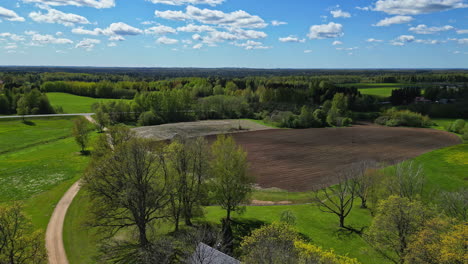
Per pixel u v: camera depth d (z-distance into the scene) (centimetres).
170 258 3130
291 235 3039
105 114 11025
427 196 5088
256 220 4359
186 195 3997
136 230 3681
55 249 3528
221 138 4700
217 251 2775
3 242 2900
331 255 2697
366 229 4147
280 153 8662
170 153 4069
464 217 3912
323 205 4625
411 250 2712
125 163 3522
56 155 7738
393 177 4853
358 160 7938
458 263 2308
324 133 11475
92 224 3453
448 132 11469
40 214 4406
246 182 4466
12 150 8250
